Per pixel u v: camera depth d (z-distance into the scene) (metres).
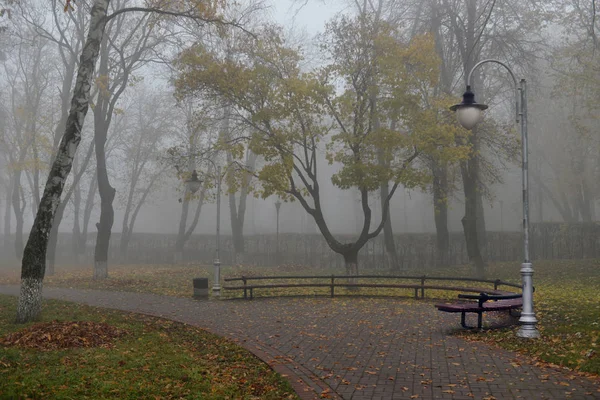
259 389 8.48
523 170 12.58
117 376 8.85
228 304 19.44
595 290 21.97
